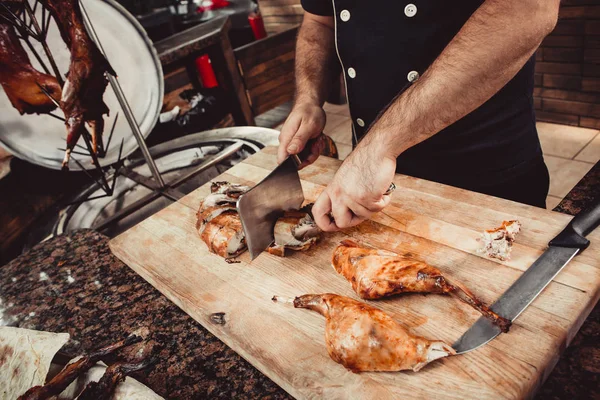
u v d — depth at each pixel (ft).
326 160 6.41
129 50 7.38
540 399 3.16
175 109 12.29
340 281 4.40
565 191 10.91
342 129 16.35
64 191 9.50
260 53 16.20
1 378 3.87
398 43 5.09
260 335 3.97
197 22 16.57
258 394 3.64
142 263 5.28
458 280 4.01
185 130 12.23
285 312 4.17
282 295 4.38
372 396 3.25
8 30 5.39
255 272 4.75
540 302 3.58
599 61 11.75
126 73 7.52
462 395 3.12
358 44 5.42
